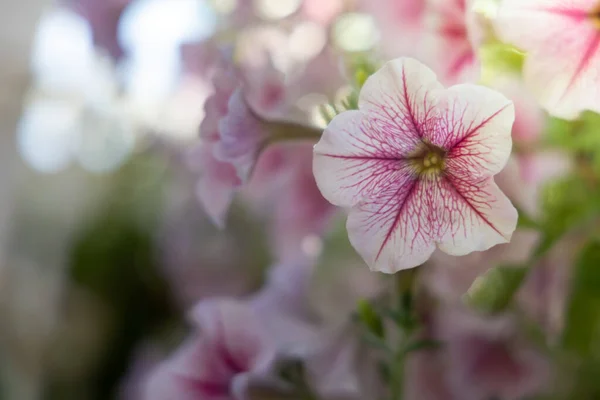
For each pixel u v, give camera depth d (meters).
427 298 0.48
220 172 0.47
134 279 0.96
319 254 0.52
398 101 0.39
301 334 0.50
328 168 0.39
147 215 0.99
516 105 0.45
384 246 0.39
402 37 0.48
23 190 0.97
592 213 0.48
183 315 0.88
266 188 0.54
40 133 0.98
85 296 0.96
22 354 0.92
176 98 0.72
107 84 0.89
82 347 0.95
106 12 0.63
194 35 0.58
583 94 0.40
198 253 0.77
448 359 0.49
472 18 0.42
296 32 0.56
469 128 0.38
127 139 0.98
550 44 0.40
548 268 0.50
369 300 0.49
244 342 0.49
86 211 1.01
